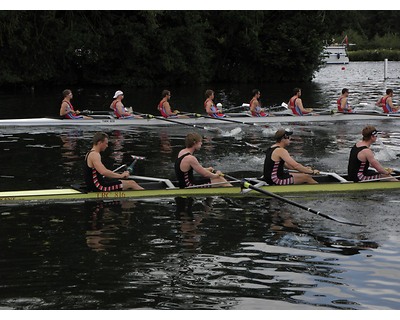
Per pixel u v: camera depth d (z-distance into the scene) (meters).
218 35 51.44
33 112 27.75
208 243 8.95
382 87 41.41
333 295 7.20
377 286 7.42
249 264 8.12
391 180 12.05
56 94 38.50
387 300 7.06
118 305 6.96
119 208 10.70
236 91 42.34
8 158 15.40
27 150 16.61
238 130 20.47
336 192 11.79
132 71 47.16
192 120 22.27
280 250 8.66
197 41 47.66
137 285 7.47
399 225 9.73
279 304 6.98
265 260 8.27
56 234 9.30
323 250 8.62
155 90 43.38
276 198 10.83
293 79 53.00
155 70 47.22
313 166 14.50
